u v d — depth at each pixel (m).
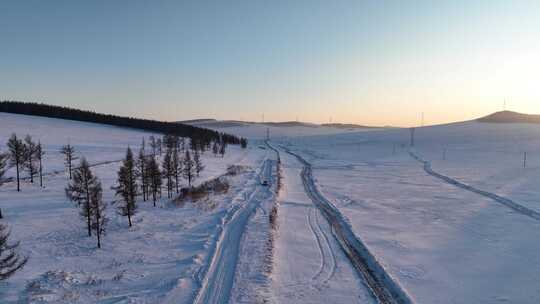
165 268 20.86
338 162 98.31
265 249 24.38
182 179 60.31
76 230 28.45
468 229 30.62
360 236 28.61
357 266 22.56
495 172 67.44
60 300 16.36
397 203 42.25
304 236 28.70
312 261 23.06
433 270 21.83
